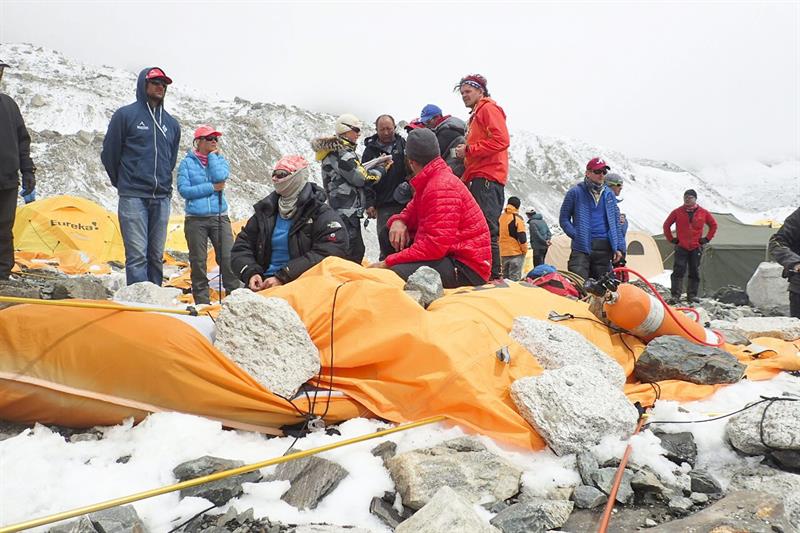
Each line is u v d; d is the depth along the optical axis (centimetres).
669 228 1249
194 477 276
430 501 250
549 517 264
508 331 413
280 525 255
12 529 227
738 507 263
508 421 327
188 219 687
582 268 741
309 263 461
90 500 260
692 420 355
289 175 464
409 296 398
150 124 635
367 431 335
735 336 523
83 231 1327
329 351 371
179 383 324
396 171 667
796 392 412
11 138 627
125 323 329
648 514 275
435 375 345
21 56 15038
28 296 605
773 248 643
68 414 322
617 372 396
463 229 486
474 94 643
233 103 16388
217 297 865
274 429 341
